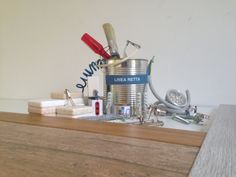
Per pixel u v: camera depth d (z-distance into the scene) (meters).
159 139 0.35
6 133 0.39
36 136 0.37
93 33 1.28
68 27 1.35
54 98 0.69
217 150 0.29
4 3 1.54
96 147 0.31
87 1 1.29
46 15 1.41
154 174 0.22
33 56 1.47
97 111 0.67
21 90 1.52
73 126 0.44
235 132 0.39
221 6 1.02
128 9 1.20
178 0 1.10
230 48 1.02
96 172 0.23
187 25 1.09
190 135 0.38
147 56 1.17
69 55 1.36
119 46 1.22
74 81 1.35
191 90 1.09
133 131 0.41
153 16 1.15
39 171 0.24
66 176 0.22
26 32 1.48
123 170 0.23
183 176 0.22
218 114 0.60
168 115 0.71
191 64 1.09
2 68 1.58
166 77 1.14
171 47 1.12
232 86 1.02
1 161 0.26
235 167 0.23
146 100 0.71
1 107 0.94
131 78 0.66
